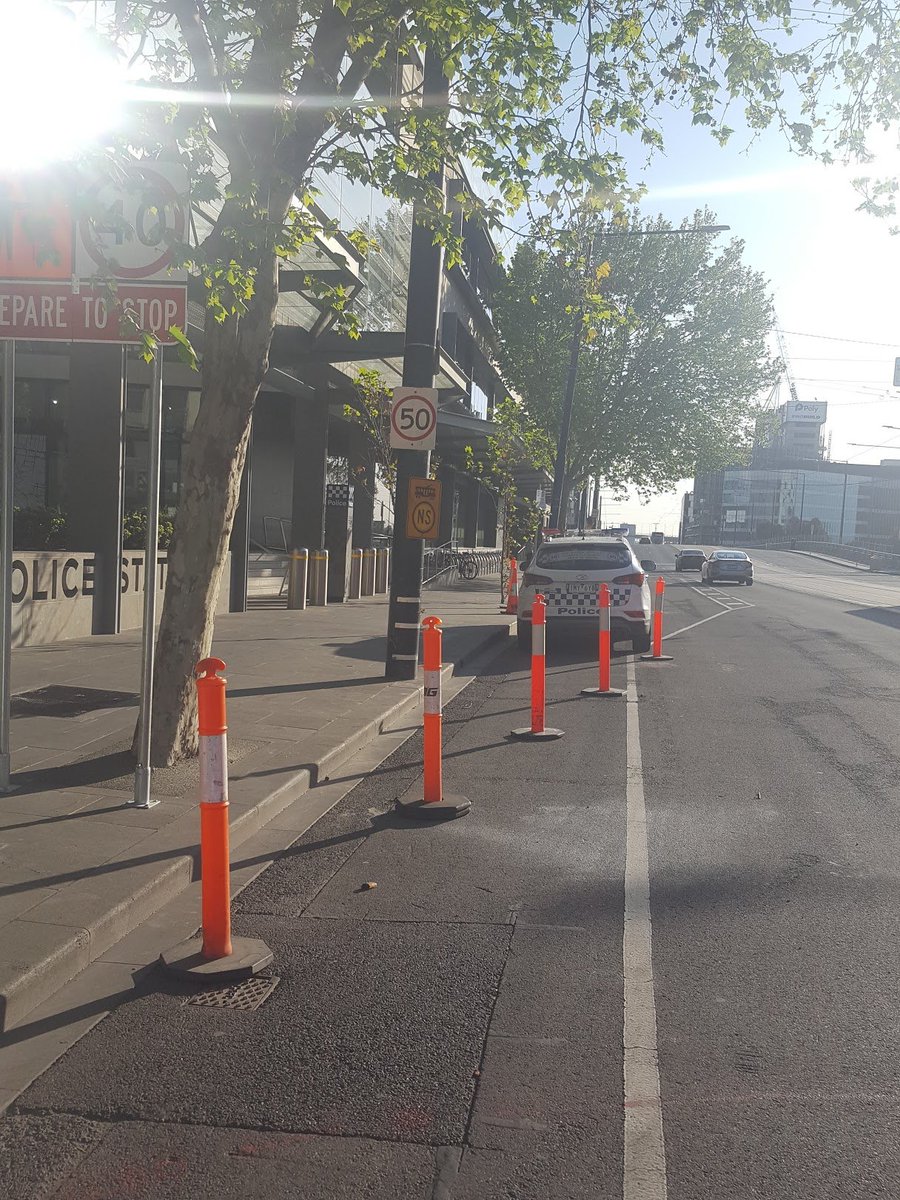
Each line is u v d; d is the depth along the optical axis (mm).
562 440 34094
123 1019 3934
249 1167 2979
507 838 6312
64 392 20062
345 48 7887
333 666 12664
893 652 16438
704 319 46562
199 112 6688
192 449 7137
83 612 14055
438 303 11336
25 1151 3064
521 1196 2844
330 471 27922
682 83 9164
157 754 7184
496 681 13031
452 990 4180
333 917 5008
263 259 6938
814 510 192500
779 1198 2836
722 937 4738
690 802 7172
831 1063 3588
